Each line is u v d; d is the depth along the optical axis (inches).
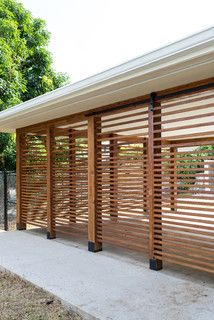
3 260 210.8
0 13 445.7
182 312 130.8
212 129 315.3
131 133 327.3
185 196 170.4
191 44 123.7
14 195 371.9
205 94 176.1
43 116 261.7
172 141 405.1
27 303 150.8
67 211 270.2
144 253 224.2
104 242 232.8
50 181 279.3
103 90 182.2
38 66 502.3
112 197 233.6
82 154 277.6
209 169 159.9
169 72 149.1
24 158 321.1
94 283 165.8
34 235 294.0
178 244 173.3
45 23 523.5
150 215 187.9
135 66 149.0
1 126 311.6
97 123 234.2
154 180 186.5
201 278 171.0
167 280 168.4
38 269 190.9
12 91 411.5
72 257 216.4
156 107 184.5
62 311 141.5
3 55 403.5
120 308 135.0
